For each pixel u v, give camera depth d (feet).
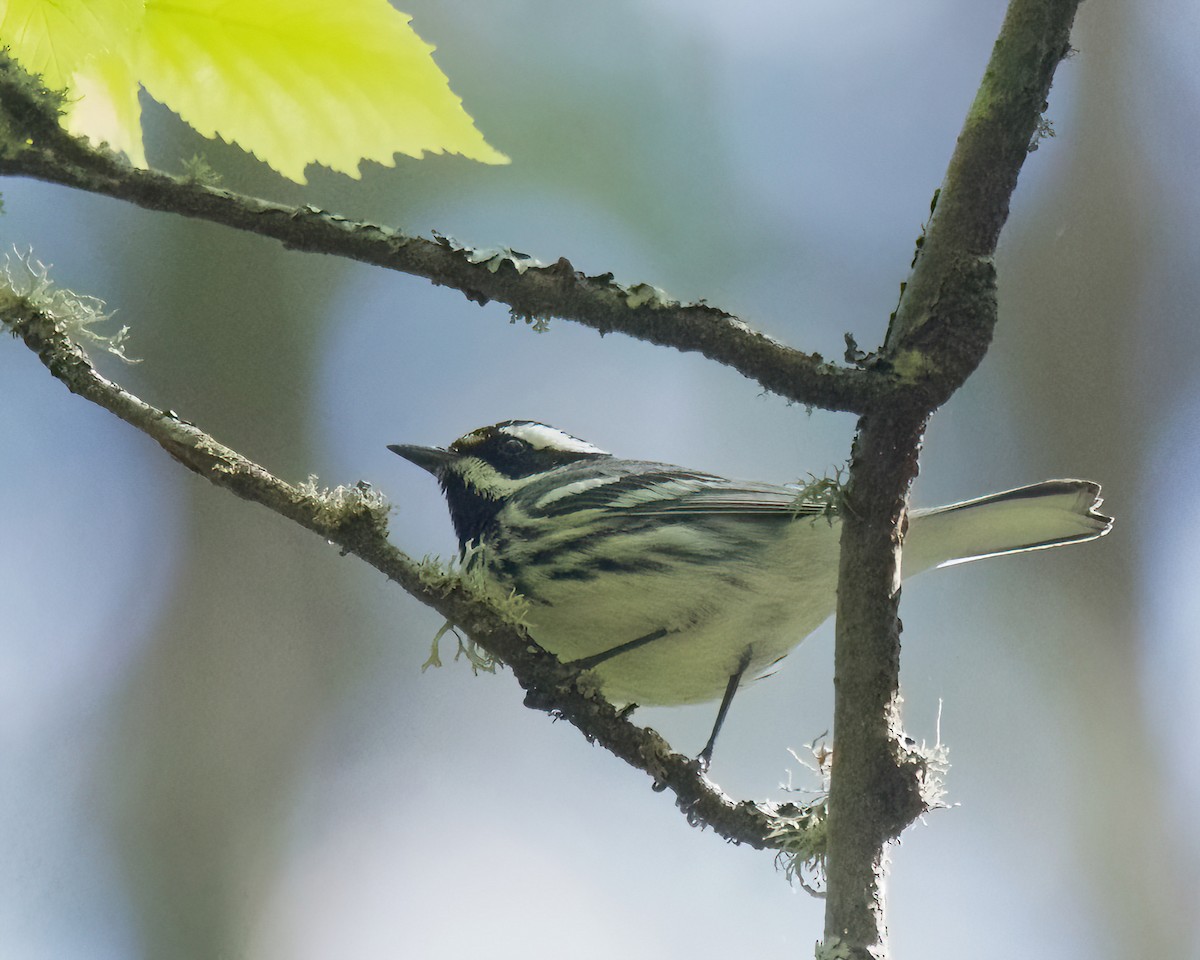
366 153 9.74
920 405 11.80
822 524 12.54
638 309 12.00
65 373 12.34
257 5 9.37
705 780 12.39
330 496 12.36
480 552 12.57
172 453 12.34
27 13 9.88
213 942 12.81
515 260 11.97
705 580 12.53
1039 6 11.75
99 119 11.03
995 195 11.99
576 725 12.37
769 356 11.84
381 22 9.45
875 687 11.49
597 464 12.59
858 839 11.12
